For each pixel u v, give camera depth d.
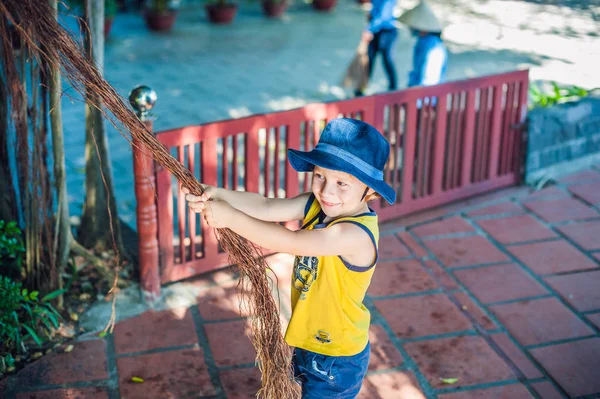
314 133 4.43
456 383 3.40
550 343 3.73
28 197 3.56
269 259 4.46
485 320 3.92
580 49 10.36
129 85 8.24
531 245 4.77
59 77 3.49
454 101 5.05
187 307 3.95
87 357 3.48
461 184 5.41
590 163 6.18
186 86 8.31
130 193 5.41
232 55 9.89
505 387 3.38
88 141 4.20
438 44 5.73
